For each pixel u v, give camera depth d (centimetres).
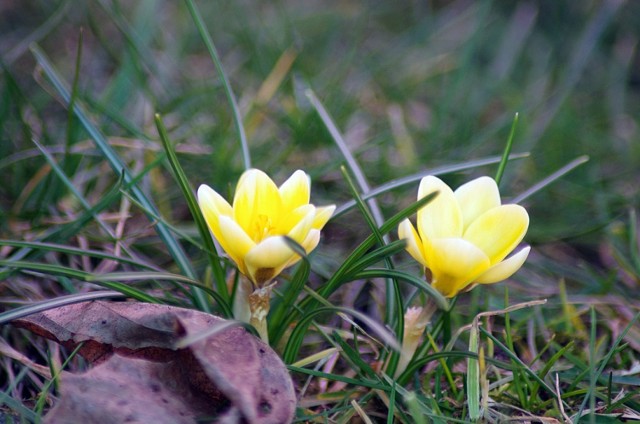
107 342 35
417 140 61
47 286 42
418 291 41
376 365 38
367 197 41
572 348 40
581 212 53
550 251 51
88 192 48
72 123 48
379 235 36
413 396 34
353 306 45
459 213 35
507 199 54
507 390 38
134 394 33
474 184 36
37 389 38
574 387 37
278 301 39
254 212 34
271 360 34
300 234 33
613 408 37
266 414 33
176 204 50
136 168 50
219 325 32
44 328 36
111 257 38
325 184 53
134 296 36
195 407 34
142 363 34
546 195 54
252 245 33
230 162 50
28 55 62
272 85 58
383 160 53
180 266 39
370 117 62
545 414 37
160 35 65
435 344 39
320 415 36
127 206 46
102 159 49
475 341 37
